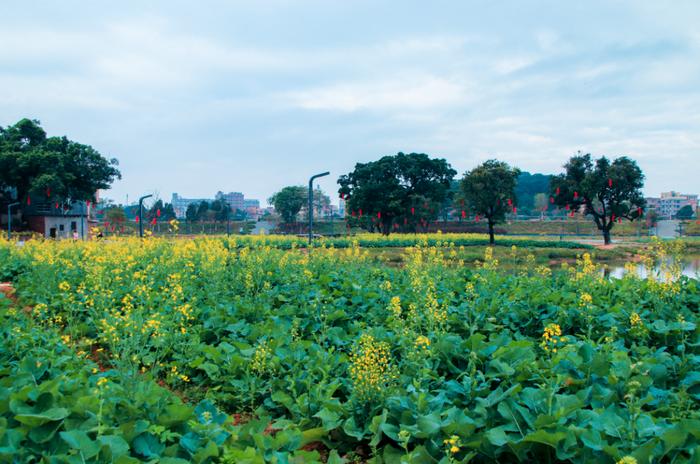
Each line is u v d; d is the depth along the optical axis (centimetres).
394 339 777
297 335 861
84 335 904
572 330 883
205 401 527
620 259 3434
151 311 888
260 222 9525
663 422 476
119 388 511
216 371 715
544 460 460
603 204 4709
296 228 8419
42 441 409
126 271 1264
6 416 438
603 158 4641
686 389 593
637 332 787
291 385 639
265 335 802
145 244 1747
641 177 4559
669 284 951
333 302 1054
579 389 578
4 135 4888
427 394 564
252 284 1187
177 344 776
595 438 437
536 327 916
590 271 1180
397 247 3794
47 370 568
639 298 998
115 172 5334
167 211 9762
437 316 794
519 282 1241
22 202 5066
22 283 1281
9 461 379
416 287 1091
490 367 622
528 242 4388
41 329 776
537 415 482
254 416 636
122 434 420
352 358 637
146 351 707
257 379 677
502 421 490
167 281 1146
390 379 594
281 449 485
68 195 5072
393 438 494
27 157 4588
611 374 568
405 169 5238
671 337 784
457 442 461
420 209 5100
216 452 422
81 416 439
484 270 1351
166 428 462
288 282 1276
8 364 643
